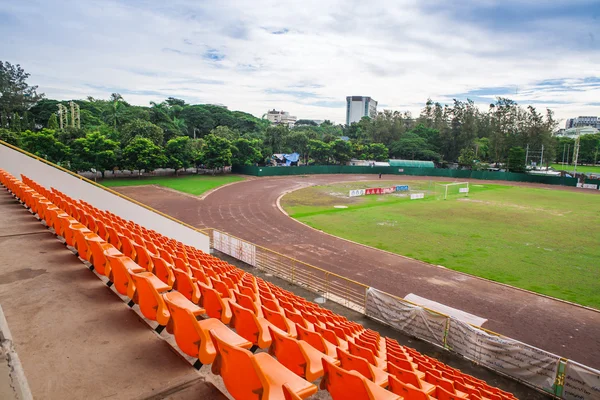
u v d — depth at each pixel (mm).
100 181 50625
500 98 99375
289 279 18031
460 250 24438
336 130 144125
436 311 12500
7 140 55031
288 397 3240
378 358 7934
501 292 17781
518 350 10617
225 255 21672
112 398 3361
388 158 101438
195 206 37062
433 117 128875
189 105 109438
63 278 6391
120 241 8492
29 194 11844
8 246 8156
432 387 6836
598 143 124500
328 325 8938
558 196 50688
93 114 91250
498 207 40875
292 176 68812
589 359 12586
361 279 18969
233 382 3600
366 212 36781
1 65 83000
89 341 4355
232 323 6668
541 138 92688
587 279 19609
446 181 68062
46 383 3525
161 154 55812
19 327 4609
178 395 3482
